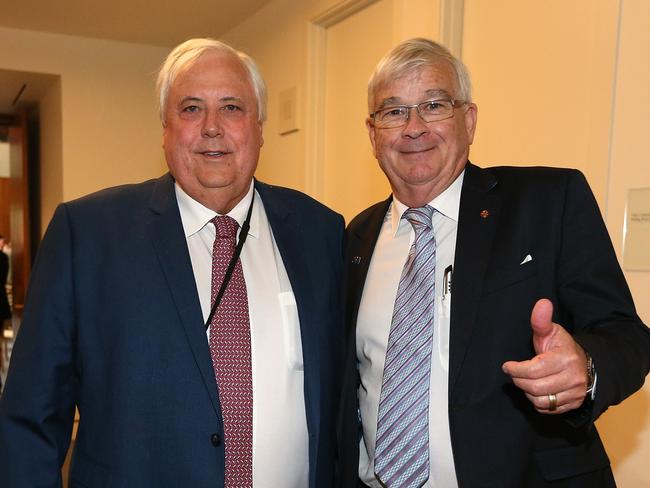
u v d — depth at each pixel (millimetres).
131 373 1234
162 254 1315
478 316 1236
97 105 4641
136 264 1298
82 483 1263
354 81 3037
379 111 1414
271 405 1328
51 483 1260
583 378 956
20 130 5727
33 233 6254
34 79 4691
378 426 1318
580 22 1839
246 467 1281
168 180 1477
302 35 3373
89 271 1295
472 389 1205
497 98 2174
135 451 1215
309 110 3307
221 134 1361
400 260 1440
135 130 4758
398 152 1407
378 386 1387
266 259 1466
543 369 933
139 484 1210
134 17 4090
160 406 1233
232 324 1330
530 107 2023
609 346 1059
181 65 1393
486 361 1209
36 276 1303
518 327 1214
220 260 1384
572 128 1868
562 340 975
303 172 3365
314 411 1400
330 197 3281
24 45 4406
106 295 1276
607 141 1719
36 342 1263
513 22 2092
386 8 2768
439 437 1256
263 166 3959
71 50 4539
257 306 1387
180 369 1250
